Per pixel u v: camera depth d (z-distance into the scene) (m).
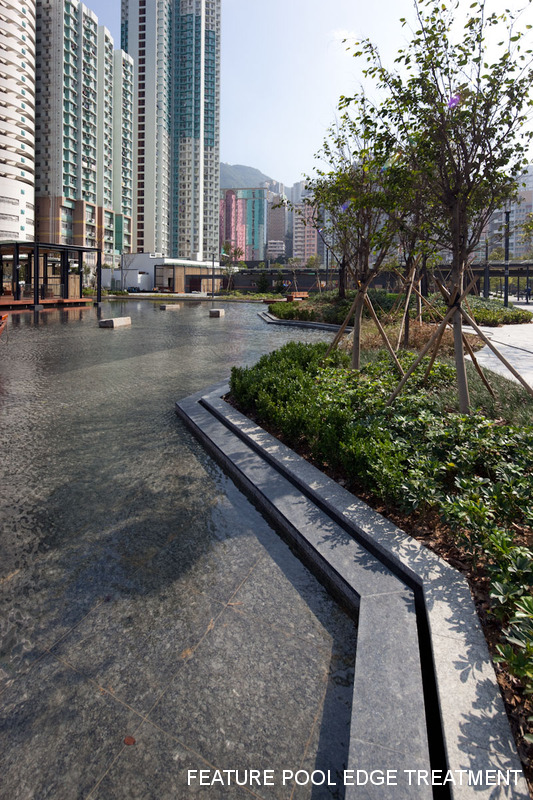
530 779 1.87
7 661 2.67
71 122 100.81
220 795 1.96
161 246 143.50
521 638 2.29
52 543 3.90
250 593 3.29
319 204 8.73
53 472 5.36
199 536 4.05
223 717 2.33
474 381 7.09
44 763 2.10
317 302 30.03
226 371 11.34
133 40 136.00
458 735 2.00
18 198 87.88
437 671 2.33
